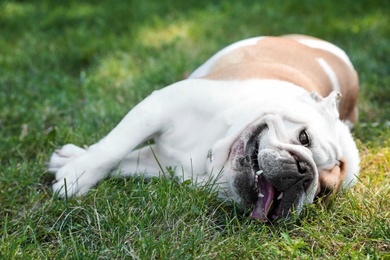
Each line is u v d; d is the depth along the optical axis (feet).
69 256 13.53
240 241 14.33
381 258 14.03
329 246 14.51
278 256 13.87
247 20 34.32
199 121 16.56
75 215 15.12
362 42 31.12
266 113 15.14
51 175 17.35
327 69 20.94
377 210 15.89
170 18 34.58
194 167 16.34
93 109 22.04
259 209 14.92
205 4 37.63
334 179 15.30
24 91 24.17
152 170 17.17
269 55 20.22
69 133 19.66
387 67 27.53
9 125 20.79
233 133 15.38
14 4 38.40
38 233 14.61
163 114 16.43
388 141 20.15
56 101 22.84
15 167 17.66
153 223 14.84
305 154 14.14
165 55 28.60
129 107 22.43
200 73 20.40
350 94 21.95
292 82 18.52
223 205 15.71
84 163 16.24
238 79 17.39
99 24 33.83
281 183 14.07
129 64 27.58
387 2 37.14
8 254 13.30
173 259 13.41
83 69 27.58
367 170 18.21
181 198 15.21
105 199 15.53
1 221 15.17
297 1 37.45
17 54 28.86
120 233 14.28
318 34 32.09
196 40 30.89
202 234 14.30
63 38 31.27
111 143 16.25
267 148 14.23
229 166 15.37
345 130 16.65
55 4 38.58
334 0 37.68
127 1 38.50
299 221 15.30
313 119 15.14
